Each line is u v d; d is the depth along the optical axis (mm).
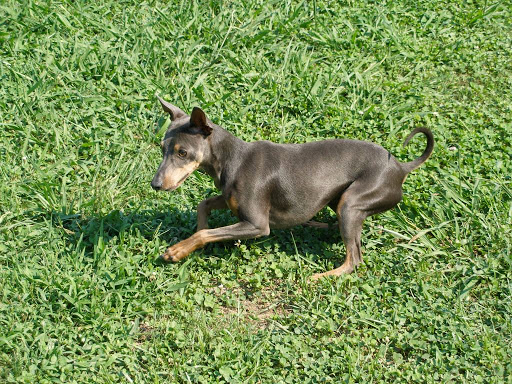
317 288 2875
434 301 2846
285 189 2898
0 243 2918
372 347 2756
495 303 2842
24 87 3303
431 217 3051
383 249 2979
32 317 2762
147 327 2787
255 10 3652
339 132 3281
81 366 2688
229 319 2809
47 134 3217
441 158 3199
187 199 3080
